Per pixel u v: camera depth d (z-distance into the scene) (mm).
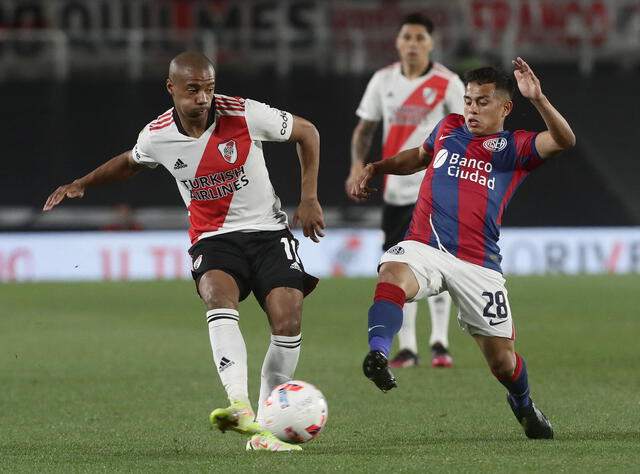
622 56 95375
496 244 21500
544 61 93250
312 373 34031
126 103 87625
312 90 87812
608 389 29906
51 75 89938
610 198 88188
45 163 86750
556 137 20344
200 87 20328
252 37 90125
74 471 18047
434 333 35938
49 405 28250
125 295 67062
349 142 87062
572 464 17891
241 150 21250
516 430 22953
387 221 36156
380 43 91750
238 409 19094
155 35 88500
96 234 81625
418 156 22859
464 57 79438
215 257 21266
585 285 70812
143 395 29938
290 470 17500
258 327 49312
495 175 21344
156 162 21953
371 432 22859
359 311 55969
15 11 93562
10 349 41875
